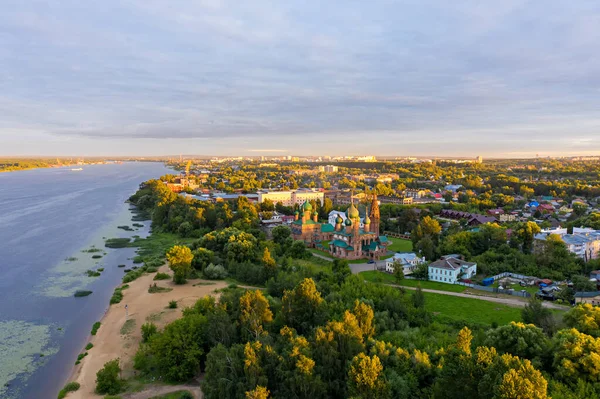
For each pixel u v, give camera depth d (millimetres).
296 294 112000
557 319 111250
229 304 115375
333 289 137375
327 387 82062
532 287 155875
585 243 192125
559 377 77750
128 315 134375
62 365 107000
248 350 85562
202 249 188625
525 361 66312
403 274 165875
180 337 102188
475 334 109688
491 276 170500
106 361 107000
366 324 101000
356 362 79062
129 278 171125
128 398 90812
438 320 123750
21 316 137125
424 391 79812
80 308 144375
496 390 61594
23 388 97125
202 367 103312
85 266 194250
